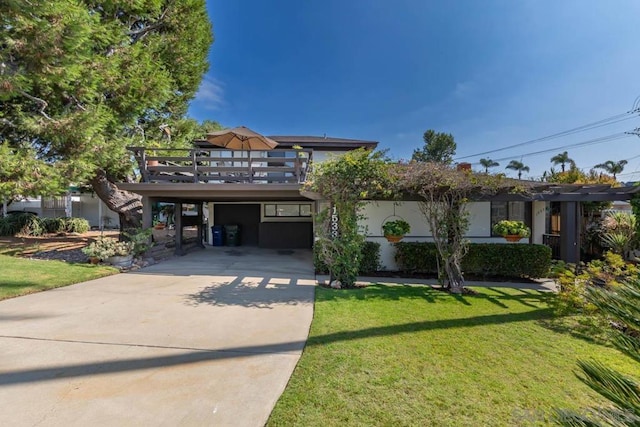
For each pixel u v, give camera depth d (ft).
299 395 8.66
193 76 45.57
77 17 24.57
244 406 8.18
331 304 17.40
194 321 14.52
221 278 24.35
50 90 28.45
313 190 24.11
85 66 28.84
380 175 20.90
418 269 27.55
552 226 39.14
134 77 33.47
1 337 12.35
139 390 8.86
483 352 11.51
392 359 10.84
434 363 10.61
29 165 23.94
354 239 21.95
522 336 13.08
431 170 20.77
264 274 26.14
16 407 7.98
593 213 35.96
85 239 44.83
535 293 20.79
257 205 48.93
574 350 11.78
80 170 27.81
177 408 8.08
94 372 9.78
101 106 30.42
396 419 7.70
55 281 21.40
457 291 20.79
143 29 38.14
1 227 46.09
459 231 21.77
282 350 11.52
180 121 46.19
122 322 14.26
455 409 8.13
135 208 40.81
